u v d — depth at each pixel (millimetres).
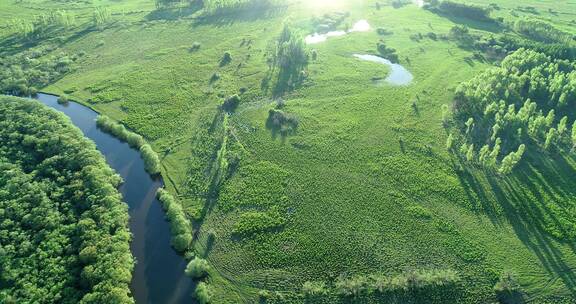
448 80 123500
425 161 91438
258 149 94750
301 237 74062
